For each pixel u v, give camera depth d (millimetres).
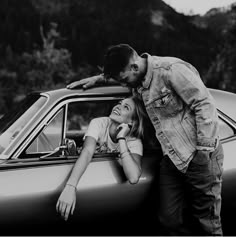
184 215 3574
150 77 3396
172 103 3389
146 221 3617
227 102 4031
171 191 3492
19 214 3258
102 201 3447
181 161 3395
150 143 3707
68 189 3277
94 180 3438
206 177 3402
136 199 3547
